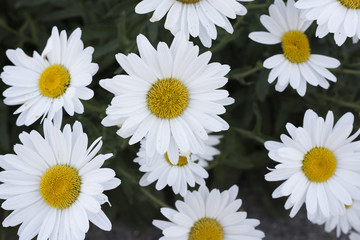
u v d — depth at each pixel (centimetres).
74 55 55
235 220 57
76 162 54
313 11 56
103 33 64
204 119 54
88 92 55
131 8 63
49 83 55
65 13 67
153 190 68
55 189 54
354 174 56
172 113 54
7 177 54
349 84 68
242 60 67
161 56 53
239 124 68
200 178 58
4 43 69
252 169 71
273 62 58
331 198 56
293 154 55
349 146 55
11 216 54
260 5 59
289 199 56
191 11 56
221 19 56
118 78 53
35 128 67
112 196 68
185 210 56
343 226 60
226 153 62
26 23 67
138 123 53
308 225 71
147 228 70
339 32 56
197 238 56
